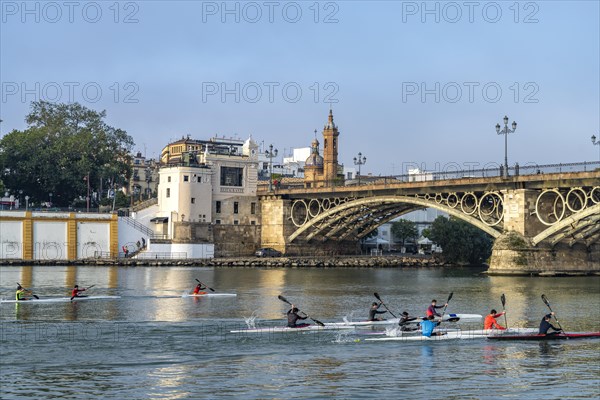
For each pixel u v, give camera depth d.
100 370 43.41
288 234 161.62
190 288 91.88
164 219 158.50
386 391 39.75
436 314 58.91
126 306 71.88
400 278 116.19
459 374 43.19
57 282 99.81
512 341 52.88
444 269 147.12
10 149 171.38
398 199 137.38
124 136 188.62
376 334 55.19
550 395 39.38
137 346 49.88
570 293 89.50
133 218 155.25
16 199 176.38
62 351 48.03
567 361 46.56
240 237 162.88
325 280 110.44
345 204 147.00
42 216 146.12
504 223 122.50
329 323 59.03
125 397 38.59
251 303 75.75
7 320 61.50
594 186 111.75
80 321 60.91
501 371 43.94
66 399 38.16
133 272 123.94
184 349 49.16
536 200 120.25
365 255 168.50
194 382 41.16
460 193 130.88
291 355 47.81
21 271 123.81
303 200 159.38
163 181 160.12
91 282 100.19
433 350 49.69
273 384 40.91
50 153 171.38
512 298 83.25
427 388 40.38
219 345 50.56
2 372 42.81
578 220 112.56
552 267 120.75
